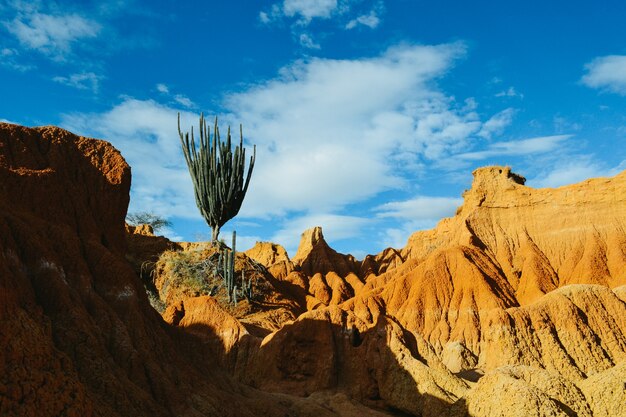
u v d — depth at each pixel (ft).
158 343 127.65
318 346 188.44
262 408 143.23
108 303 124.16
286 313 302.66
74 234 126.93
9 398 79.05
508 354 216.13
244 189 371.35
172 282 311.27
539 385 142.51
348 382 180.75
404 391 167.63
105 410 94.68
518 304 332.39
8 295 90.17
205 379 139.74
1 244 100.32
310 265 485.97
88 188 142.41
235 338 189.78
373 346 183.52
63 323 104.88
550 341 220.02
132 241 342.44
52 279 108.78
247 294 311.06
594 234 360.69
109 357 108.58
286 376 184.14
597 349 219.61
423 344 186.09
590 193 376.89
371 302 340.18
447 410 147.33
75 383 90.07
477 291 326.44
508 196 402.11
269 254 526.57
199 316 196.44
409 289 348.18
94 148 148.46
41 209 125.49
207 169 359.25
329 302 389.80
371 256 513.45
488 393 138.10
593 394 141.28
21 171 124.98
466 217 401.29
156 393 112.57
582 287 241.35
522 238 380.99
